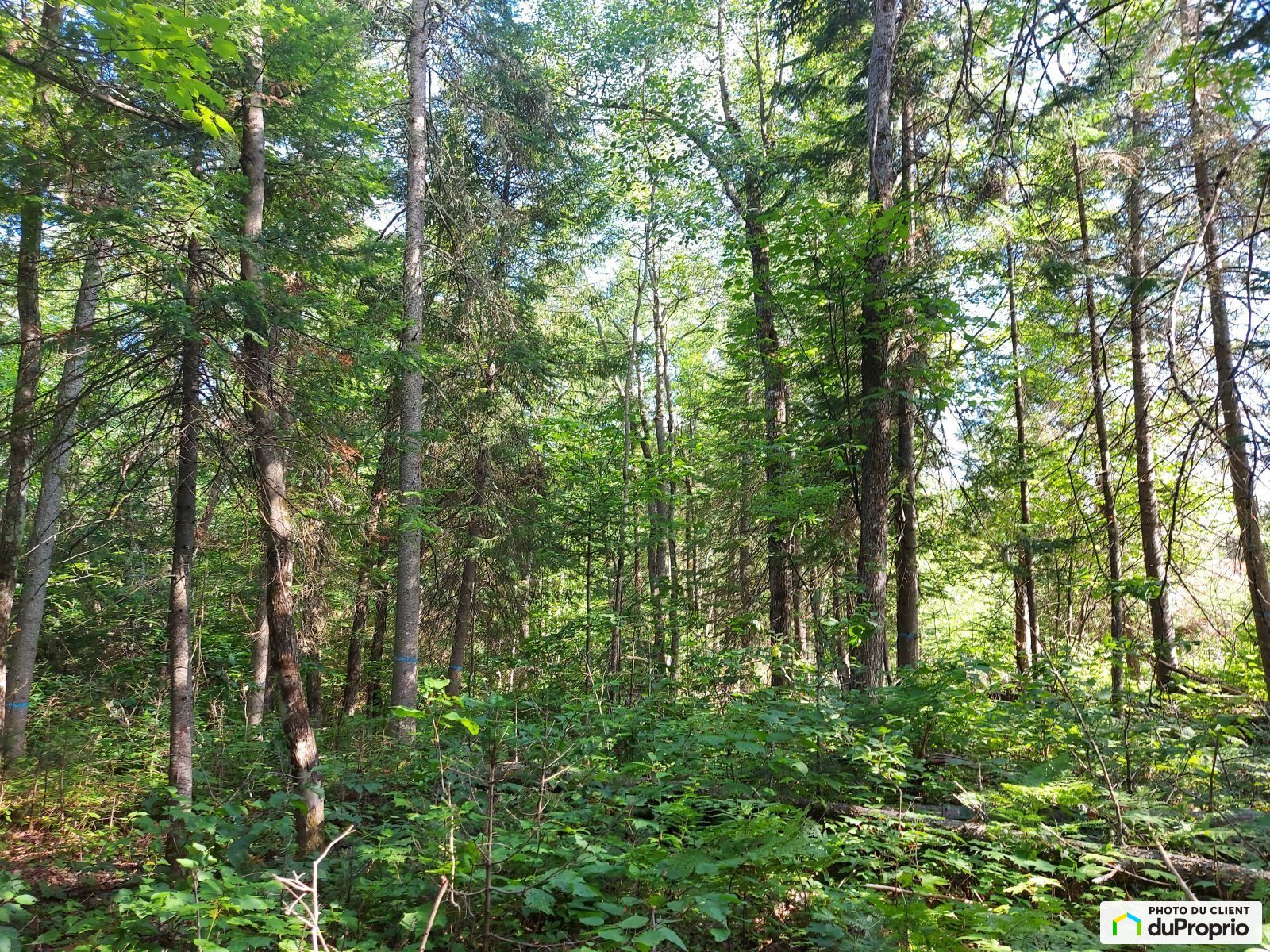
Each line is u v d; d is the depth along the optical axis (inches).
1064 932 147.4
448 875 150.7
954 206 442.0
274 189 338.0
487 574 561.6
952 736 265.9
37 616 390.9
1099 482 440.5
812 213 385.7
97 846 268.7
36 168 232.8
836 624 288.5
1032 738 260.4
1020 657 472.1
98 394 257.4
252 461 273.3
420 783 236.4
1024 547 490.9
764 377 520.7
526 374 557.3
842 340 443.8
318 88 316.2
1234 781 221.9
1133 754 232.2
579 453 674.8
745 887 163.8
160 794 252.7
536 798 209.8
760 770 236.4
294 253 300.2
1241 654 348.8
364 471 463.8
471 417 532.4
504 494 556.1
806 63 538.0
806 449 449.4
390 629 666.8
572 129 595.8
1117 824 194.2
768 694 281.6
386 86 510.0
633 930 154.6
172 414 260.2
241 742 367.2
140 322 244.5
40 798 315.0
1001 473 509.4
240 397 269.0
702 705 314.0
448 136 558.9
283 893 171.8
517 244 571.8
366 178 377.4
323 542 376.2
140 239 232.2
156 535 286.0
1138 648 268.7
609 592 786.8
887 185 408.8
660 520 627.2
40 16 225.1
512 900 173.9
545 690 363.6
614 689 368.8
